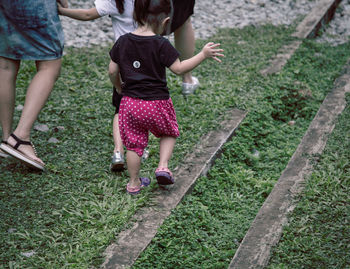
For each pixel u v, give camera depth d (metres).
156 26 3.66
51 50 4.08
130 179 3.93
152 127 3.78
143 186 4.00
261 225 3.56
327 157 4.34
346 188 3.92
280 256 3.30
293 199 3.82
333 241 3.39
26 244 3.40
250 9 9.16
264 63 6.54
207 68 6.41
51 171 4.25
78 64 6.41
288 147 4.95
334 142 4.57
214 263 3.36
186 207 3.84
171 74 6.16
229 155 4.65
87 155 4.51
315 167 4.21
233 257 3.29
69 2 8.88
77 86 5.82
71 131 4.89
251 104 5.44
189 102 5.40
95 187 4.04
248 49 7.08
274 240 3.41
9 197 3.88
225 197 4.11
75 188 4.04
